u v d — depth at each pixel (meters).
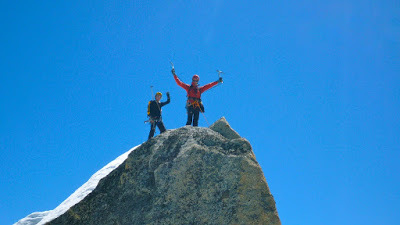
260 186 11.25
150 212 11.20
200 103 15.13
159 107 15.44
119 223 11.34
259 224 10.84
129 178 11.85
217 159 11.61
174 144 12.12
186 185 11.34
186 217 11.00
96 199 11.74
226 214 10.93
